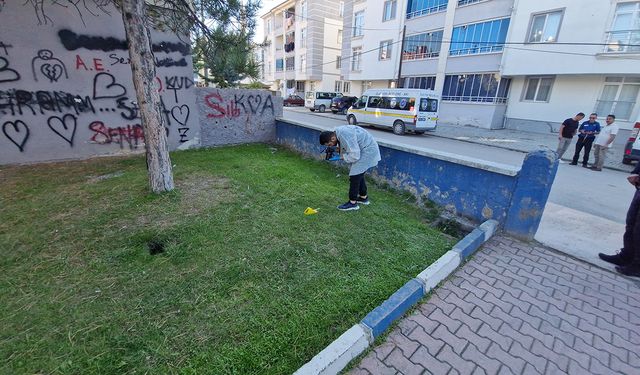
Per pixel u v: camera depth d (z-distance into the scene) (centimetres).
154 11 525
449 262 289
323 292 248
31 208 374
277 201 432
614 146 1270
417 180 470
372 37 2378
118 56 606
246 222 362
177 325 207
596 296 268
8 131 540
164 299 230
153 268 267
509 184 363
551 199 567
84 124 603
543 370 193
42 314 211
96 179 489
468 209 410
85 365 177
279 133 866
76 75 575
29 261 269
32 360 177
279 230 347
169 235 322
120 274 257
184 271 265
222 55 697
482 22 1686
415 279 260
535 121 1600
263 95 841
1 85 520
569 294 269
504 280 286
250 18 617
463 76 1836
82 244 298
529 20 1470
